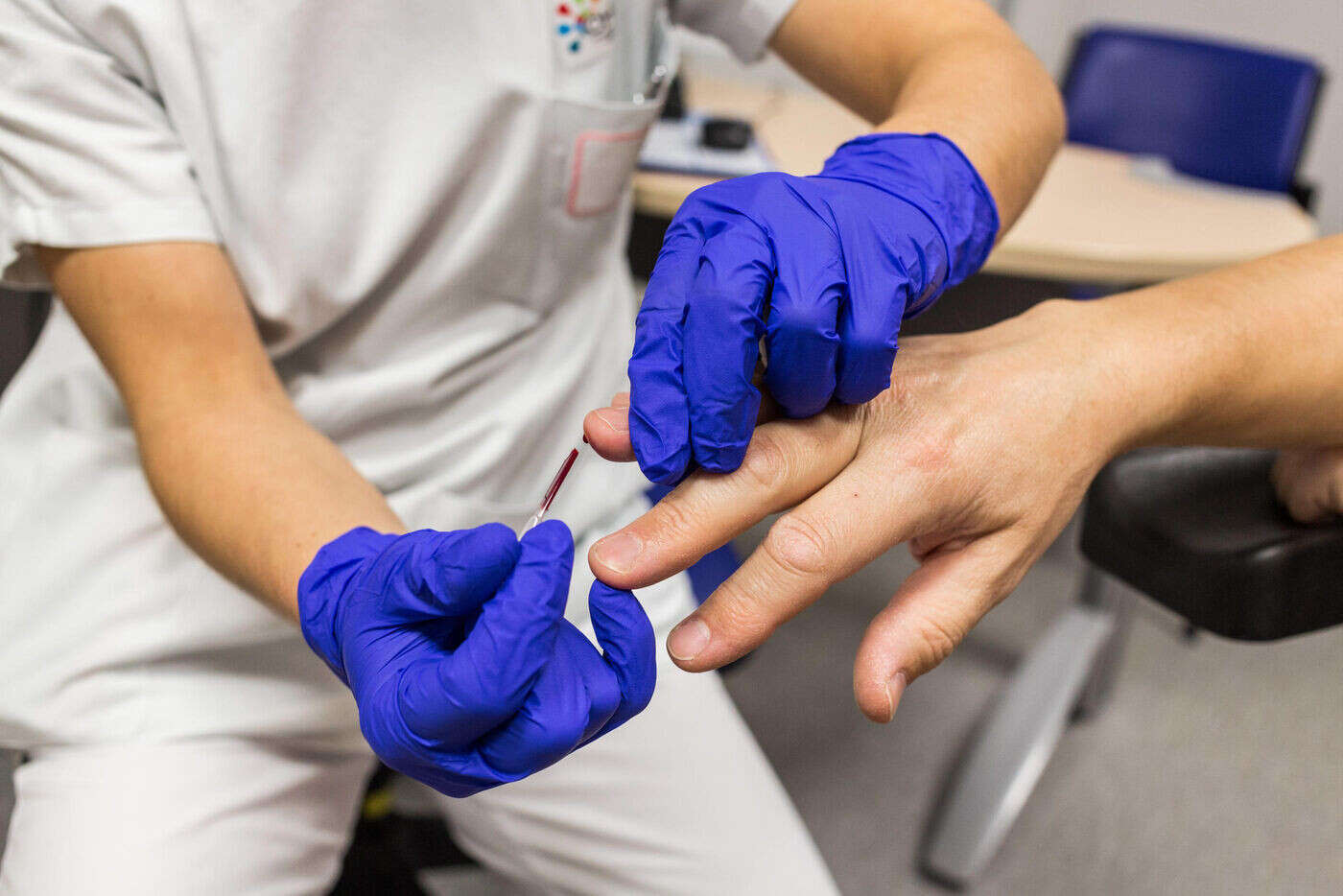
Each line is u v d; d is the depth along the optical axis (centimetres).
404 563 43
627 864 67
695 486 43
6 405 66
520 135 64
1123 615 132
